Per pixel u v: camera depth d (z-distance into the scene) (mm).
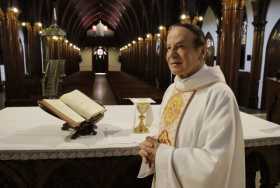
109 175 2328
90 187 2480
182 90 1434
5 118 2854
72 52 30766
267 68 8859
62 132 2361
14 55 9250
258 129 2508
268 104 5230
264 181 2598
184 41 1267
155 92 8578
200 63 1375
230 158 1139
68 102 2256
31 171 2191
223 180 1153
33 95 9438
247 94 9609
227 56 5203
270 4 8633
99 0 27797
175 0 12422
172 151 1230
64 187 2467
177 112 1401
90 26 38656
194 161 1149
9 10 8977
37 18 13680
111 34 40188
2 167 2148
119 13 30375
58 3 17500
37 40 13898
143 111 2447
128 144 2100
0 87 14133
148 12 17594
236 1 4992
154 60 17250
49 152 2006
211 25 12766
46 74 5559
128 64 33062
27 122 2688
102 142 2133
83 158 2246
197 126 1254
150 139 1379
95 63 39969
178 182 1184
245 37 10000
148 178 2637
